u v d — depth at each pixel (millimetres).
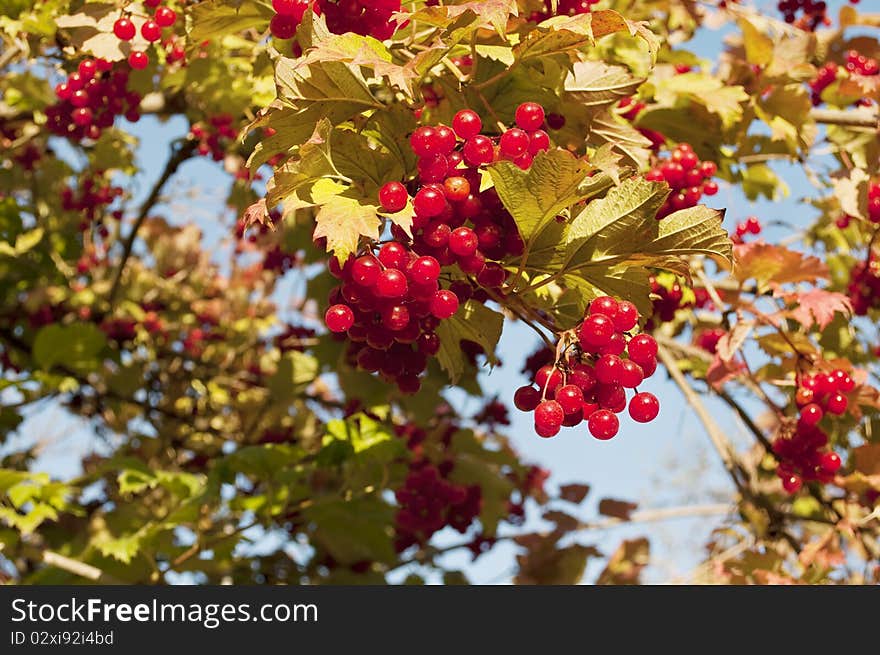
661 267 2262
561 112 2760
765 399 3818
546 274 2287
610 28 2314
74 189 7113
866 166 4465
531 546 6355
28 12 4168
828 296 3709
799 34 4188
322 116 2326
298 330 6973
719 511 6531
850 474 4148
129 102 4078
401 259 2121
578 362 2195
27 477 4555
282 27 2461
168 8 3488
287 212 2100
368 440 4703
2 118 5824
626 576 6523
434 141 2115
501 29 2156
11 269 7004
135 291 7867
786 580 4340
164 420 7465
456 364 2713
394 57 2578
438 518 4648
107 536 6258
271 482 4879
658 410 2170
